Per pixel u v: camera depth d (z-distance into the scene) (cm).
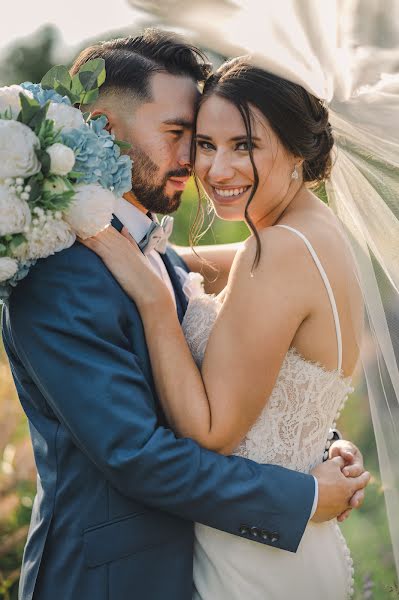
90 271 237
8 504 380
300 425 253
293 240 245
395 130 242
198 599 257
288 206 258
